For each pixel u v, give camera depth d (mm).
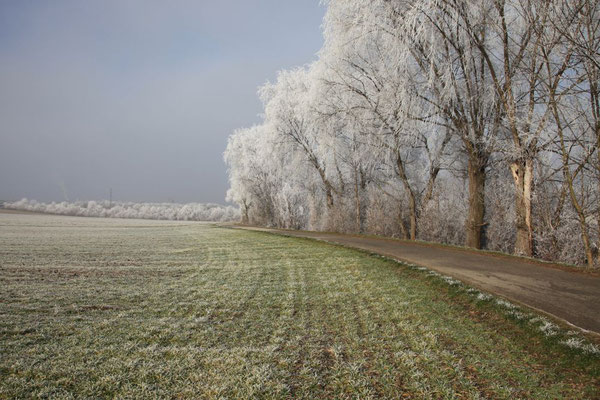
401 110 16734
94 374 4793
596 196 13734
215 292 9383
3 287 9766
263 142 33844
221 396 4297
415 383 4605
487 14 13984
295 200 37844
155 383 4594
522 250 15031
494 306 7414
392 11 15930
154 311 7730
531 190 15156
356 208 27969
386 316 7297
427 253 14430
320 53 21938
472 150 16625
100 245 21328
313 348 5758
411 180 24594
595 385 4520
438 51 16047
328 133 23797
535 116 13094
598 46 11078
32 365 5020
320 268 12523
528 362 5270
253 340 6102
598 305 7215
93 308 7922
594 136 11508
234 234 29906
